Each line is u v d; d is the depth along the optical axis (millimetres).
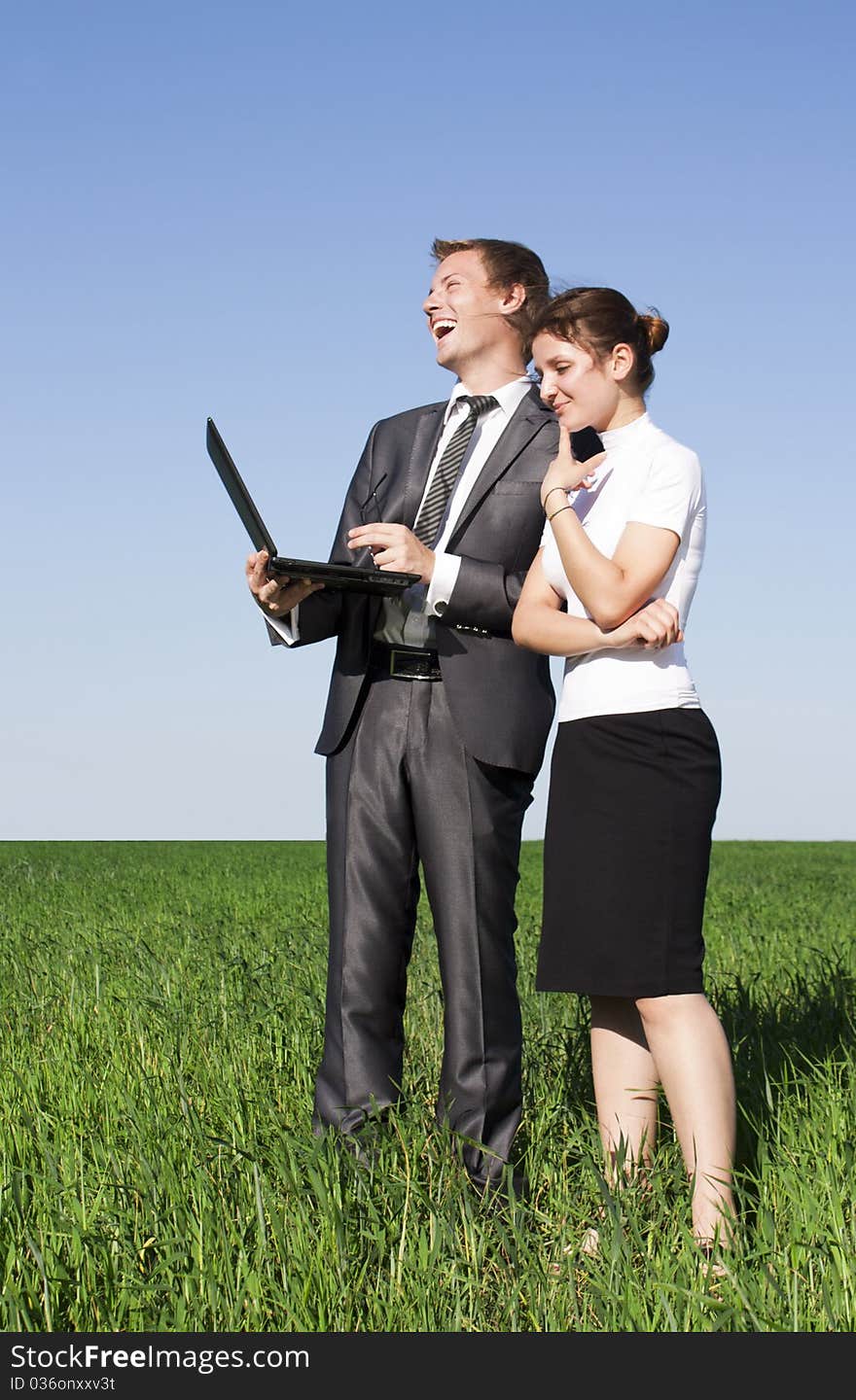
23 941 8836
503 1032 4184
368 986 4316
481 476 4297
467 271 4367
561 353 3729
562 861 3688
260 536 3934
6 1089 4633
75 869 19453
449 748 4211
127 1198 3500
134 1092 4496
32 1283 2986
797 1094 4395
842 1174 3646
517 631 3879
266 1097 4383
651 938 3547
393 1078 4336
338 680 4426
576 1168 3959
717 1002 5922
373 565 4367
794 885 18266
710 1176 3443
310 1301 2982
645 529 3609
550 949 3701
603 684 3672
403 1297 3018
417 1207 3492
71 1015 5984
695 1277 3070
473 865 4176
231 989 6523
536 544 4301
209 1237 3170
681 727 3619
